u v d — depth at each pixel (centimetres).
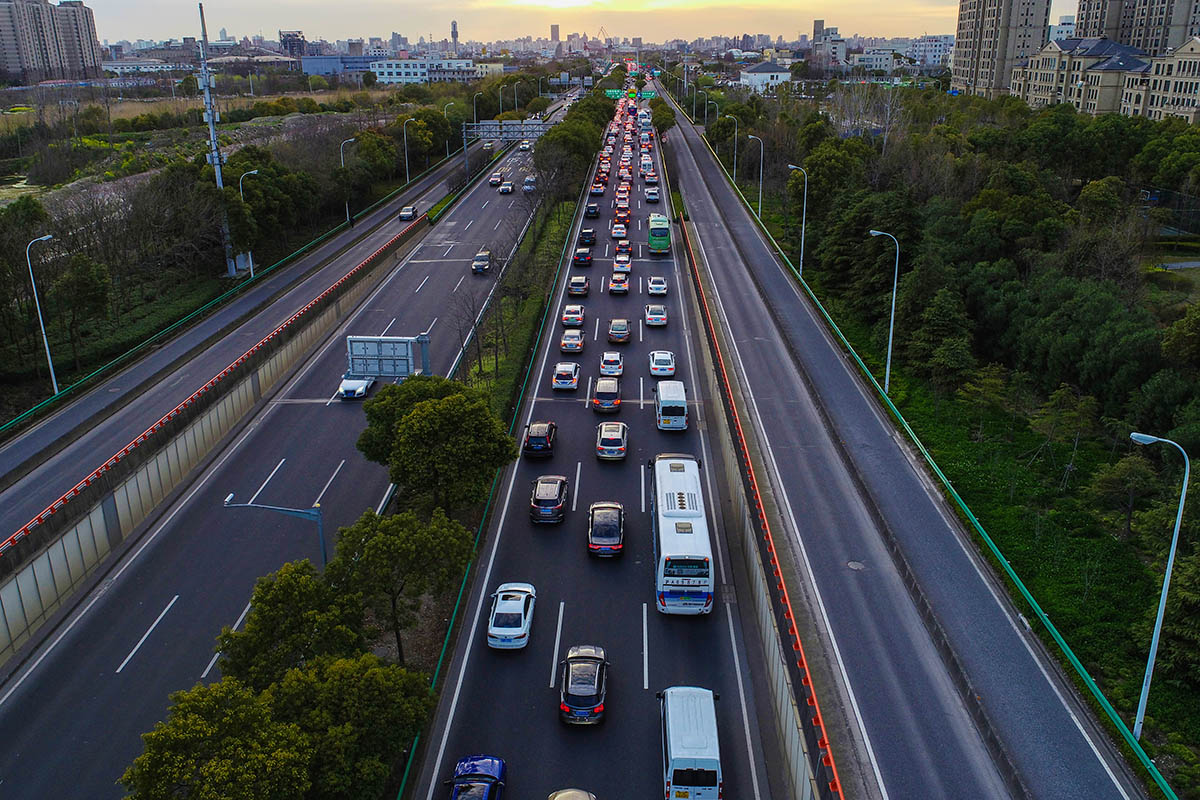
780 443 4912
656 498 4044
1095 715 2903
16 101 19625
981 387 5344
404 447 3894
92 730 3072
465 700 3173
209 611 3684
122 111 18488
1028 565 3756
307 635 2698
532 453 4959
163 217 7931
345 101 19100
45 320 6575
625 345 6819
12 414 5562
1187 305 5866
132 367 6281
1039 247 6769
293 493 4606
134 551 4116
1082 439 4931
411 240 9731
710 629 3572
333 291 7188
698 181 12938
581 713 3014
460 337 6750
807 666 3083
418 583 3044
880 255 6656
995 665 3139
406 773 2691
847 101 15000
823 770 2453
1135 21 19538
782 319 7012
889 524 4066
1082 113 14750
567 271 8812
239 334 6956
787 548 3869
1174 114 13062
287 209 9162
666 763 2775
